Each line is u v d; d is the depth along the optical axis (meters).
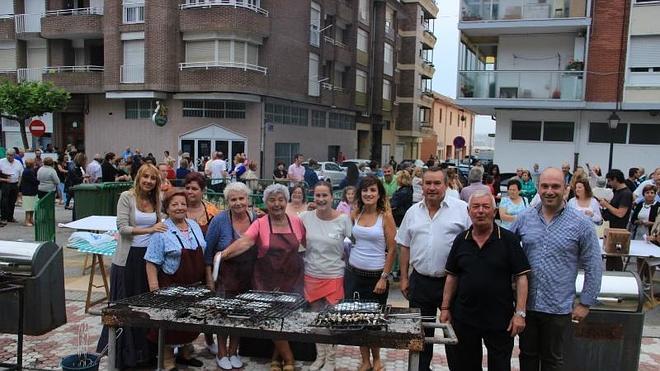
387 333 3.66
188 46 26.38
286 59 28.83
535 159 21.56
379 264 5.18
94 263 6.85
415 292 4.88
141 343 5.11
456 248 4.39
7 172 14.09
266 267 5.03
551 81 20.31
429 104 53.91
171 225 5.03
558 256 4.15
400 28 47.62
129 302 4.23
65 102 25.44
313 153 32.66
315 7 31.91
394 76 44.56
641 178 13.98
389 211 5.20
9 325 5.47
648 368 5.49
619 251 7.15
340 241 5.16
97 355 4.70
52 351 5.69
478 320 4.24
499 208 8.45
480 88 20.91
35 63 29.06
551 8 20.39
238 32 25.77
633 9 19.61
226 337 5.42
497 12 20.88
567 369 4.74
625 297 4.67
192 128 26.70
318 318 3.84
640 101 19.73
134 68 26.42
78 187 10.95
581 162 21.08
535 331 4.27
